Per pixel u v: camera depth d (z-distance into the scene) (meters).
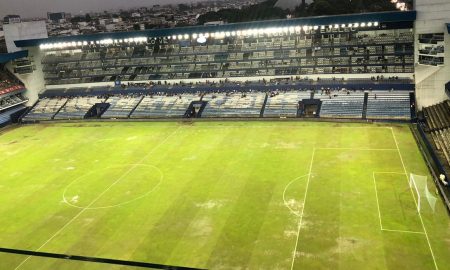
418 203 34.41
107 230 35.59
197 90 76.19
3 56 78.25
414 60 63.25
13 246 34.38
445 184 37.53
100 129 69.38
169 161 51.06
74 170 50.97
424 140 49.94
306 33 72.69
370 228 32.19
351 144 51.62
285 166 46.19
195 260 30.05
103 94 81.75
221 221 35.28
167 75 80.69
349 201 36.88
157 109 74.12
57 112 79.56
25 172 51.88
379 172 42.47
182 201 39.69
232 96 73.00
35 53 85.25
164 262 30.17
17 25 85.44
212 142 57.03
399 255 28.58
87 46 85.56
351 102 64.50
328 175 42.78
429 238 30.27
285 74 73.56
